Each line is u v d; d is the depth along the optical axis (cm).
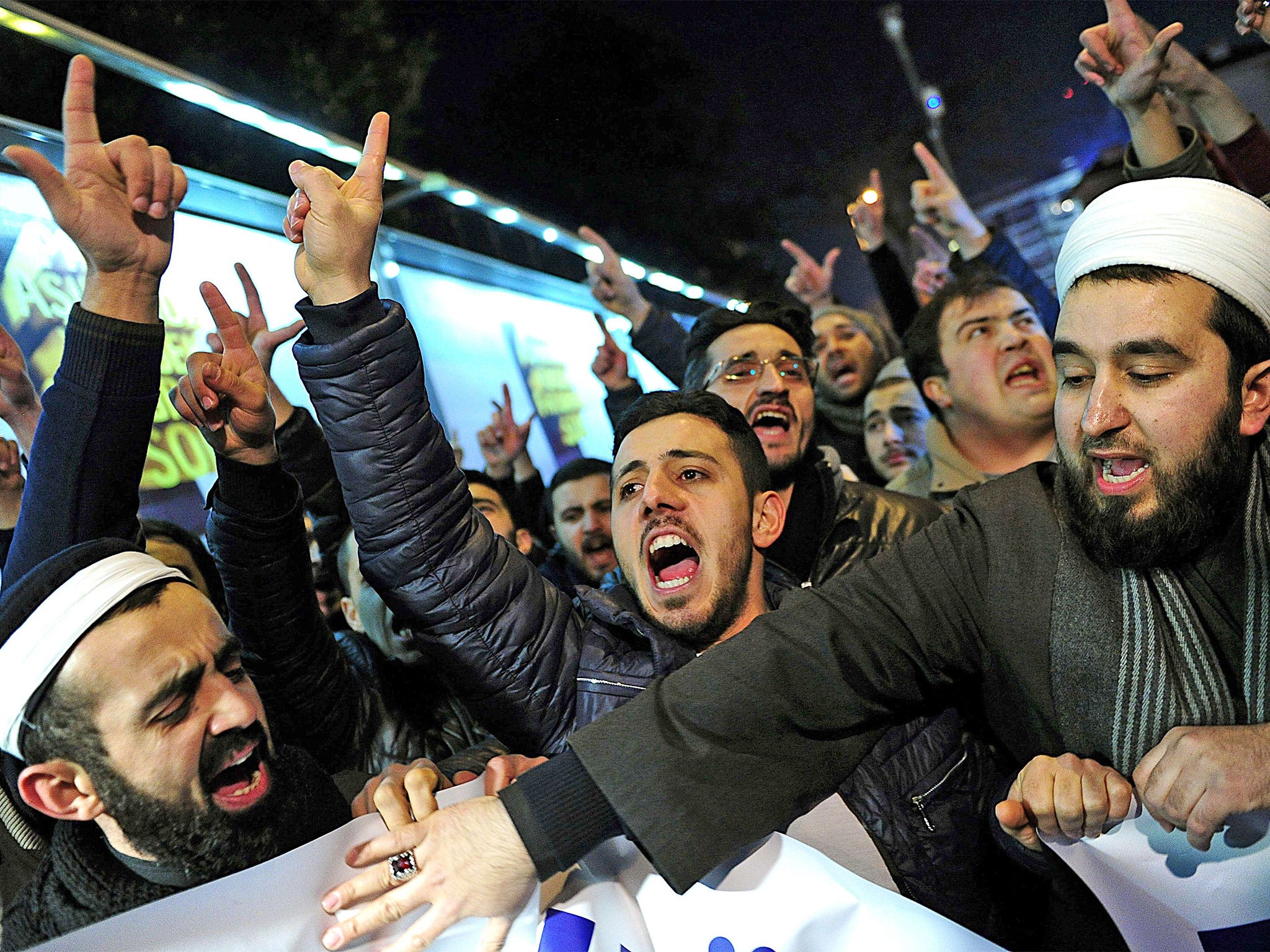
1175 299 123
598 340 560
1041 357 360
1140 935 136
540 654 183
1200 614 131
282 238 373
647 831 132
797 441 273
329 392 170
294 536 191
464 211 473
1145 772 124
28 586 136
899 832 163
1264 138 270
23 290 277
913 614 144
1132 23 254
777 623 146
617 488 207
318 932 132
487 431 382
